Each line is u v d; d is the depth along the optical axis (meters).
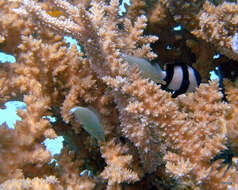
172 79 0.55
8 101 0.64
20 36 0.63
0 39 0.60
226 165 0.52
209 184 0.51
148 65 0.54
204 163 0.51
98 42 0.54
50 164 0.57
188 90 0.57
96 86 0.58
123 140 0.60
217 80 0.58
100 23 0.56
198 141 0.52
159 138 0.54
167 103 0.52
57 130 0.64
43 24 0.55
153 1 0.72
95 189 0.58
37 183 0.51
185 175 0.49
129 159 0.55
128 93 0.52
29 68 0.60
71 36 0.55
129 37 0.61
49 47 0.58
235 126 0.55
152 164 0.56
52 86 0.60
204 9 0.64
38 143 0.56
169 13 0.71
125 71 0.54
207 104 0.58
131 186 0.59
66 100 0.57
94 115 0.52
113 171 0.53
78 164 0.58
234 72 0.72
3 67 0.63
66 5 0.54
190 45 0.69
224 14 0.60
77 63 0.59
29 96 0.57
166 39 0.75
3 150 0.54
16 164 0.54
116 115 0.58
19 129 0.56
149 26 0.73
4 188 0.49
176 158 0.51
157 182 0.60
